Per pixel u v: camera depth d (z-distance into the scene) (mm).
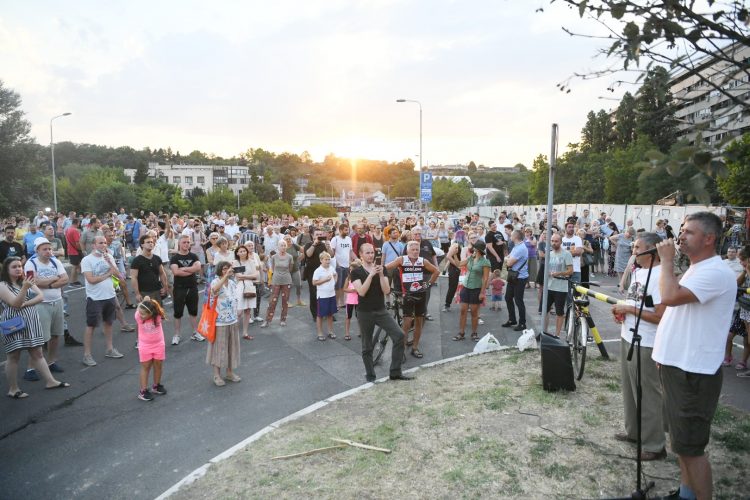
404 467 4367
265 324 9992
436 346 8508
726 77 2525
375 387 6457
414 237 10609
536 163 71250
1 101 42094
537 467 4297
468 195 83500
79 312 11055
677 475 4117
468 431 5012
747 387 6254
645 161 2322
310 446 4801
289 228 14828
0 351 8359
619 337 8781
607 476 4129
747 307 6652
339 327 9953
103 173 73250
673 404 3340
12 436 5293
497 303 11305
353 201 193250
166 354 8164
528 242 14055
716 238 3197
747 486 3898
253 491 4082
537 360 7254
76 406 6062
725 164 2166
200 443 5113
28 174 42938
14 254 11484
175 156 172500
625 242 15188
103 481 4430
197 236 15430
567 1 2916
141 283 8617
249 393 6473
